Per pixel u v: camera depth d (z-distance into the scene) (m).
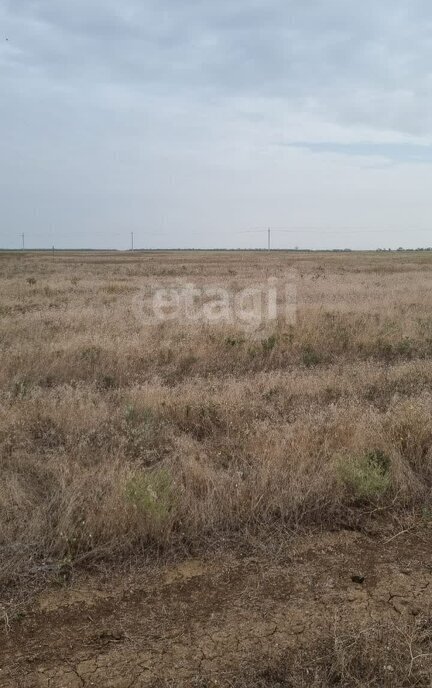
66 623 2.88
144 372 7.94
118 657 2.64
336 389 6.96
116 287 20.06
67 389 6.83
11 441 5.14
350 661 2.59
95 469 4.37
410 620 2.90
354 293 17.70
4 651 2.68
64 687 2.45
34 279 23.70
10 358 7.92
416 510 4.09
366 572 3.36
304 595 3.12
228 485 4.11
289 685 2.50
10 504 3.86
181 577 3.29
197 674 2.53
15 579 3.20
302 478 4.19
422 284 21.14
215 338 9.56
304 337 9.71
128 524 3.60
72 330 10.68
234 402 6.07
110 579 3.26
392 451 4.65
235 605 3.03
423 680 2.51
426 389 6.83
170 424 5.71
